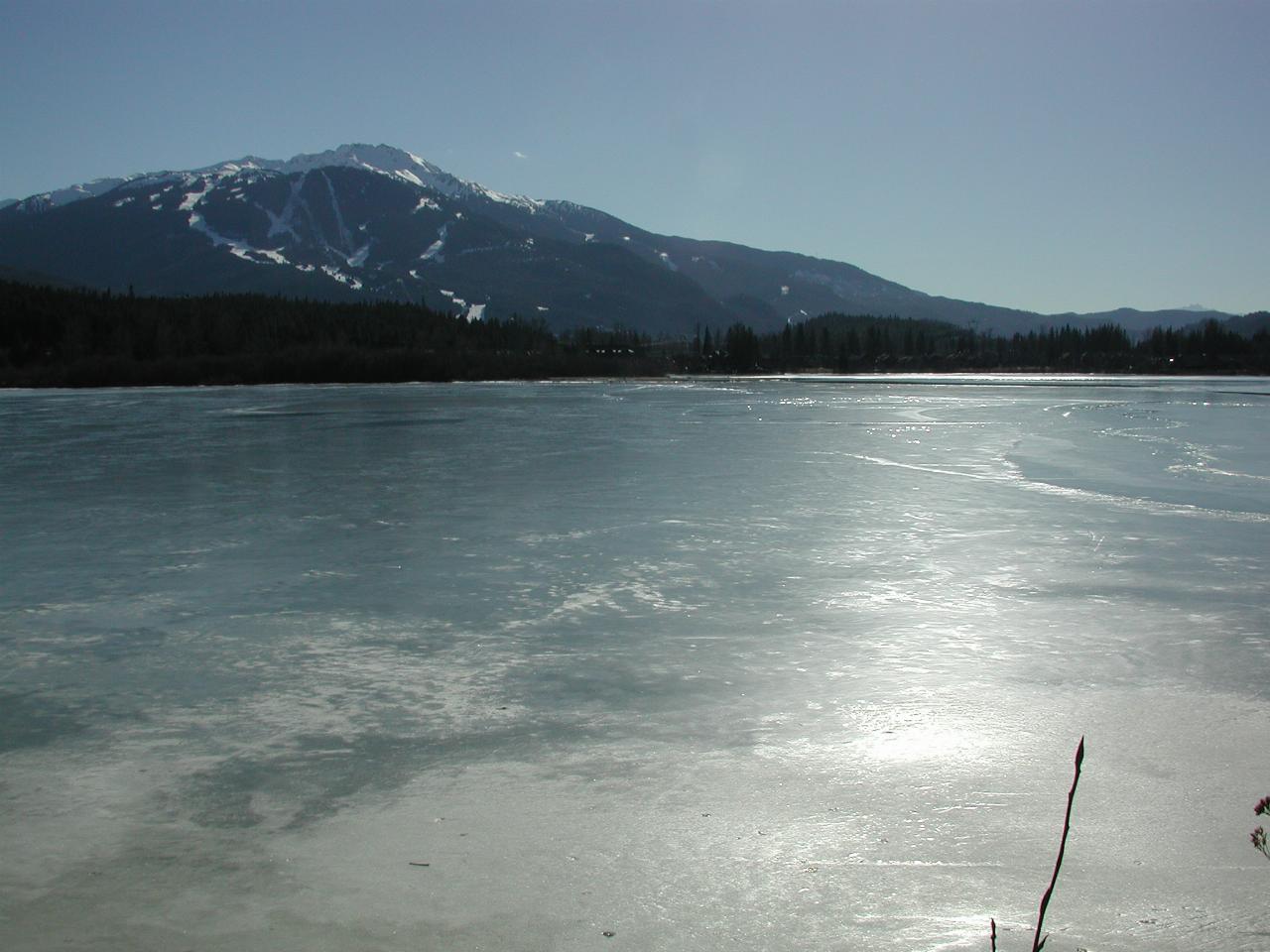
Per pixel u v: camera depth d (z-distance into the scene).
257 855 5.60
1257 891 5.11
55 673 8.95
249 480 22.14
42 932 4.84
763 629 10.22
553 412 49.00
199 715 7.87
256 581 12.49
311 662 9.20
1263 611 10.74
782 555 13.84
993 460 25.34
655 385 94.94
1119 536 15.09
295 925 4.87
